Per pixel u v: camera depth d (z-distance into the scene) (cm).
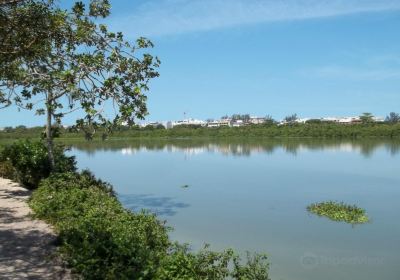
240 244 1680
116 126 982
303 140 10700
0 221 1421
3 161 2484
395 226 2000
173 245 1258
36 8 1117
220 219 2116
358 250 1623
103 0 1288
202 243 1686
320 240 1747
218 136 12375
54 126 2166
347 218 2142
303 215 2233
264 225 1995
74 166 2327
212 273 938
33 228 1341
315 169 4506
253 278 973
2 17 1070
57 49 1196
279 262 1476
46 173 2141
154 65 1129
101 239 1095
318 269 1389
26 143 2297
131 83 1081
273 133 11831
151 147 8531
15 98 1533
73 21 1176
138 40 1156
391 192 3005
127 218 1406
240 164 5069
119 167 4716
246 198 2736
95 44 1157
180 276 912
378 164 4972
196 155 6475
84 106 961
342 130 11156
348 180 3628
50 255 1090
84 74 999
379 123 11675
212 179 3703
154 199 2675
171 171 4303
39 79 1179
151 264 980
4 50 1116
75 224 1259
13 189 2055
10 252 1121
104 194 1744
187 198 2730
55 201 1550
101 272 965
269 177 3834
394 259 1504
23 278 959
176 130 12456
